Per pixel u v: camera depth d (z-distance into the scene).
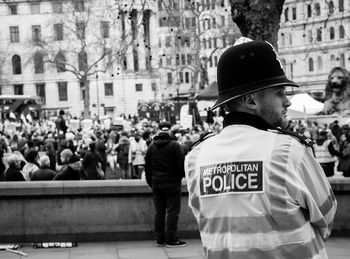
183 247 9.26
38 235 9.84
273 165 2.45
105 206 9.90
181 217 9.99
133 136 20.95
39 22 96.56
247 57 2.59
